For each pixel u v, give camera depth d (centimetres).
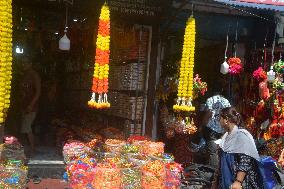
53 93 929
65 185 550
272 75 630
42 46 855
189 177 556
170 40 689
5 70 420
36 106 701
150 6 630
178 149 662
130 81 697
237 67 652
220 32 698
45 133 860
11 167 459
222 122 398
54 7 619
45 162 613
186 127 624
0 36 414
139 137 623
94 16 627
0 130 461
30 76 695
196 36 690
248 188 373
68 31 765
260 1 564
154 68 688
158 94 683
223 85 751
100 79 488
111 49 769
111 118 776
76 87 982
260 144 597
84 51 843
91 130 734
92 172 472
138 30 675
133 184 481
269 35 696
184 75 547
